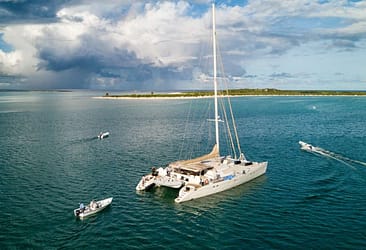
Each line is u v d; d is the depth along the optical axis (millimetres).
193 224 28047
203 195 34312
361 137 68250
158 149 59969
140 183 36969
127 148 60875
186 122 100250
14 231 26656
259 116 115000
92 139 70625
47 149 59844
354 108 148125
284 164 47281
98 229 27141
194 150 59219
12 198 34156
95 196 35031
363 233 25750
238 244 24484
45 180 40625
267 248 23812
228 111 137375
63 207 31828
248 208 31203
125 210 31203
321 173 42219
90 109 157875
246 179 38812
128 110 149500
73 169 45875
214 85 43812
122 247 24219
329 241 24656
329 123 92312
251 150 57500
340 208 30641
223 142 66125
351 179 39375
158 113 133000
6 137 73062
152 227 27547
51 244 24641
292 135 72688
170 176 37969
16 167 46812
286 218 28766
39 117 118812
